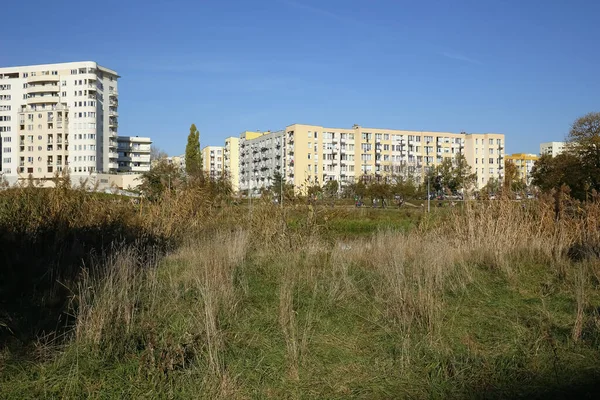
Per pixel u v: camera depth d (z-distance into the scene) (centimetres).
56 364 422
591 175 3891
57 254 877
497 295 715
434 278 746
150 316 542
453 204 1352
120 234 1019
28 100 8038
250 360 452
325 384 412
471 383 418
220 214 1315
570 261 948
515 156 12794
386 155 9394
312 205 1191
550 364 461
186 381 403
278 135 9456
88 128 7919
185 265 834
